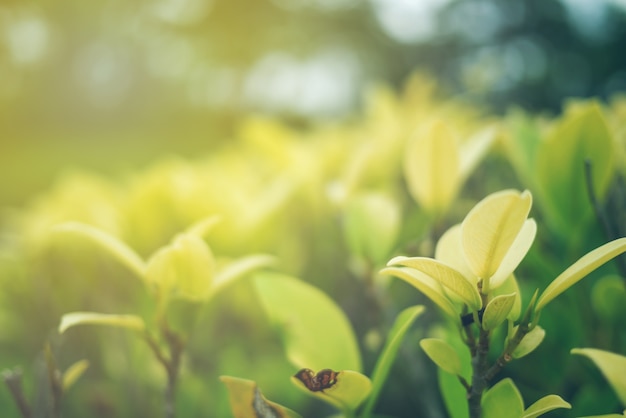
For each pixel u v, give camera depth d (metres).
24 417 0.40
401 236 0.61
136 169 4.57
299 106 7.38
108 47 9.74
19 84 9.10
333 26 10.07
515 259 0.34
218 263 0.50
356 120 1.76
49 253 0.65
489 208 0.32
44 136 9.05
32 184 4.21
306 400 0.58
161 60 10.38
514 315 0.35
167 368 0.39
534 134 0.53
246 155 1.09
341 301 0.66
